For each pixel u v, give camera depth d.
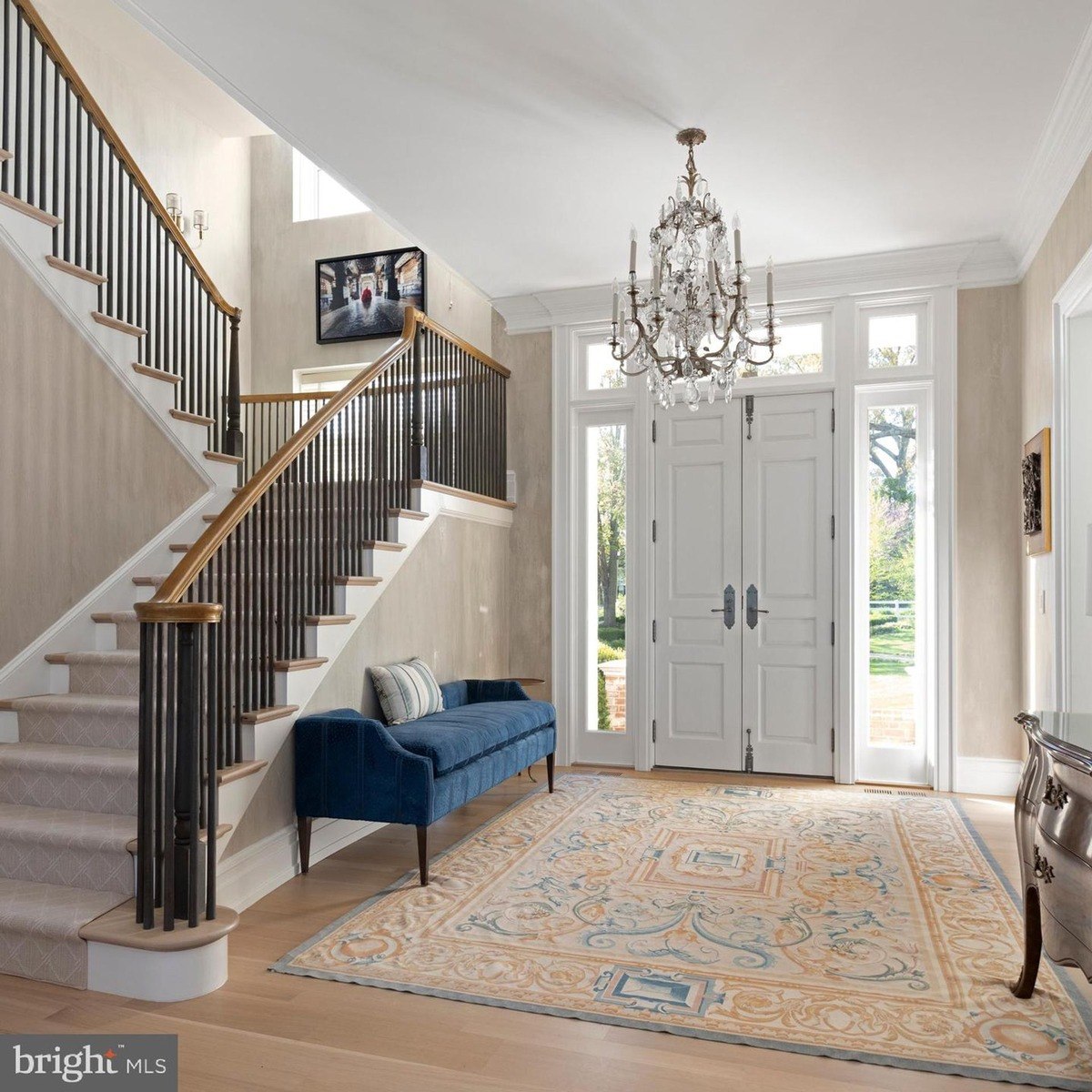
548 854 4.02
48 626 3.97
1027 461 4.81
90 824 3.12
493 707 4.90
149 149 7.22
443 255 5.45
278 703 3.78
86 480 4.19
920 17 3.08
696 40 3.21
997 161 4.16
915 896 3.47
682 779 5.63
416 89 3.56
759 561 5.79
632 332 3.80
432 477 5.30
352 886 3.64
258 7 3.04
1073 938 2.16
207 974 2.69
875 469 5.64
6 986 2.73
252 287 8.45
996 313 5.31
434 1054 2.33
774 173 4.29
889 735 5.54
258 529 3.67
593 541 6.25
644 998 2.63
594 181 4.39
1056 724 2.40
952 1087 2.18
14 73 4.89
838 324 5.61
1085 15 3.06
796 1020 2.50
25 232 3.84
